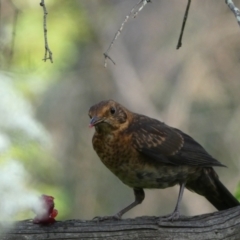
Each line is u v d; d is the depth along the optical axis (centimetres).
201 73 1731
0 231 726
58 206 1275
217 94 1722
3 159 970
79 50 1700
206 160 927
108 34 1788
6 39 1143
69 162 1622
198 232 770
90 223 758
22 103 1060
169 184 927
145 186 921
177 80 1744
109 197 1644
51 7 1482
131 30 1819
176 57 1780
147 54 1809
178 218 783
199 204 1675
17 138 1020
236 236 777
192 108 1722
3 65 1073
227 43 1755
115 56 1781
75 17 1585
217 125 1702
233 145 1686
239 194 811
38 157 1101
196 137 1692
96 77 1750
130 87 1759
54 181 1305
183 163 916
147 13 1831
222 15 1777
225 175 1670
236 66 1738
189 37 1773
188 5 733
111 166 909
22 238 739
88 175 1634
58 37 1472
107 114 888
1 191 713
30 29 1362
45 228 746
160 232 766
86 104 1706
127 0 1825
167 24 1819
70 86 1658
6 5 1330
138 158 901
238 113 1706
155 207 1656
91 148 1658
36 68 1218
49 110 1589
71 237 748
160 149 906
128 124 908
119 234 759
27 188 828
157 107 1766
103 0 1777
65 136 1628
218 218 780
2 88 1021
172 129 948
